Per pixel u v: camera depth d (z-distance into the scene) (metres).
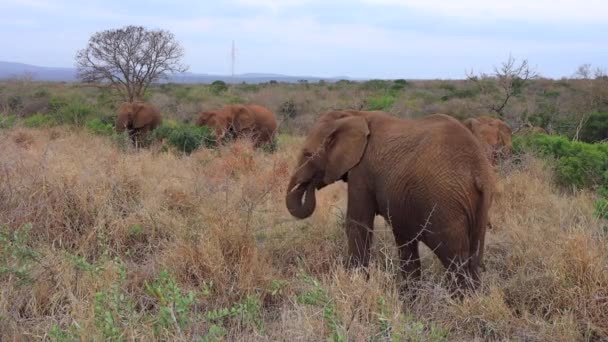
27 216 6.60
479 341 4.92
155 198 7.63
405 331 4.29
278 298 5.62
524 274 5.99
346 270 6.01
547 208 8.52
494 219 7.64
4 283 5.06
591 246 5.70
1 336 4.46
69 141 12.71
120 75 39.25
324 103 32.22
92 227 6.75
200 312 5.14
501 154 11.56
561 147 11.88
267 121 19.11
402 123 6.13
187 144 16.12
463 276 5.34
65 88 43.03
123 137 15.08
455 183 5.32
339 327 4.18
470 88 37.47
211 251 5.79
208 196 7.24
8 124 12.69
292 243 7.15
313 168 6.71
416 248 6.09
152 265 5.94
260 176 9.91
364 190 6.23
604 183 10.08
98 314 4.15
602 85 21.58
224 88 43.44
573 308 5.28
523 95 28.78
